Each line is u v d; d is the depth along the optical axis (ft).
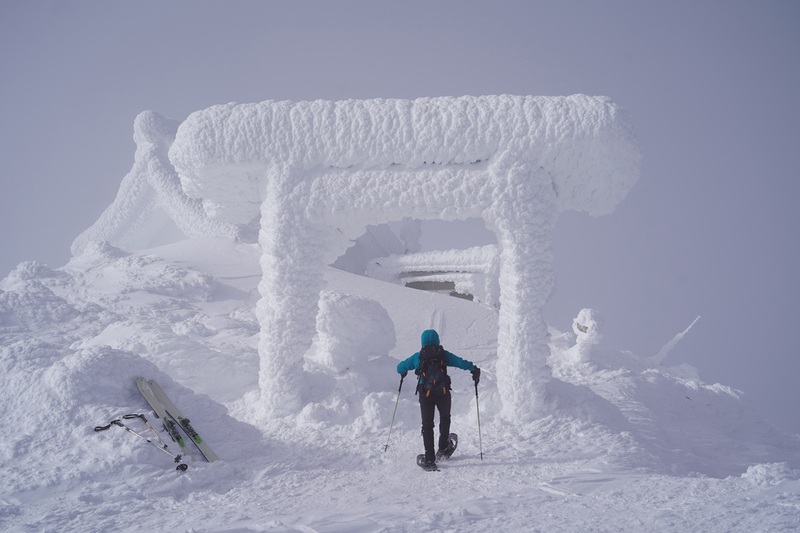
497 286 91.30
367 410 29.48
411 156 29.94
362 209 30.37
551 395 30.04
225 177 31.50
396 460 24.77
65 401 23.89
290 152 30.68
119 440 22.22
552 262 29.96
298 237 30.91
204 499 19.58
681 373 63.52
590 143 29.17
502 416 29.73
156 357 35.47
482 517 15.08
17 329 54.19
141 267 79.71
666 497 15.74
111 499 19.17
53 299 59.72
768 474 16.52
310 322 31.60
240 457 24.90
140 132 111.75
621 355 59.47
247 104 31.24
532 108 29.53
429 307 73.61
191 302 72.74
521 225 29.30
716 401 40.86
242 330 53.31
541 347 29.35
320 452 26.00
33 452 21.68
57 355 28.35
